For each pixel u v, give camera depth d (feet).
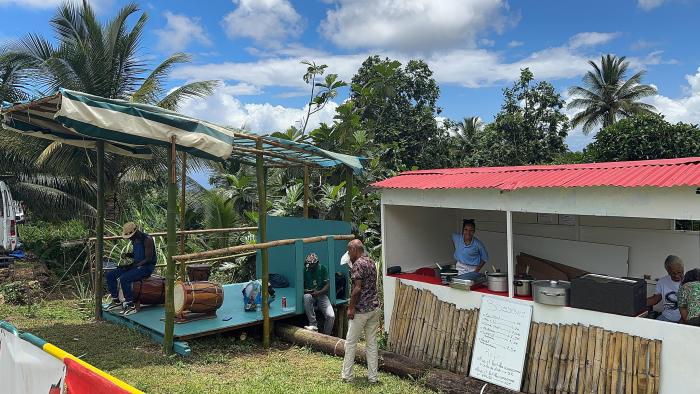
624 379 17.31
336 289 29.63
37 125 26.21
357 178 44.62
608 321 18.10
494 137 116.06
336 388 19.58
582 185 18.22
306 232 31.94
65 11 47.91
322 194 45.29
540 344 19.38
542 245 26.89
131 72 49.21
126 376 19.74
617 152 82.07
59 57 45.78
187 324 24.56
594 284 18.39
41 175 49.62
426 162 96.22
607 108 134.72
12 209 38.78
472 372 20.72
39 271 38.83
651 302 19.72
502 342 20.25
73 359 10.50
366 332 20.63
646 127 80.38
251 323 25.26
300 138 48.06
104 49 46.83
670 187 16.87
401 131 94.22
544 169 22.09
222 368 21.56
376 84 61.05
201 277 29.63
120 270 28.22
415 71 99.81
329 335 27.27
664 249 23.09
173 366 21.17
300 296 27.09
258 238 34.27
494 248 28.99
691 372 16.33
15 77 48.01
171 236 22.40
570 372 18.44
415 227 27.61
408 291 23.98
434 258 28.63
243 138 25.77
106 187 48.93
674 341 16.67
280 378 20.47
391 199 25.23
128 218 48.98
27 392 12.16
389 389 19.83
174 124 22.18
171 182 22.29
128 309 27.14
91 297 33.24
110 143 29.22
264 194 26.16
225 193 49.52
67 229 50.55
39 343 11.71
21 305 31.99
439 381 20.04
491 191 21.43
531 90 115.34
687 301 17.87
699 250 22.20
